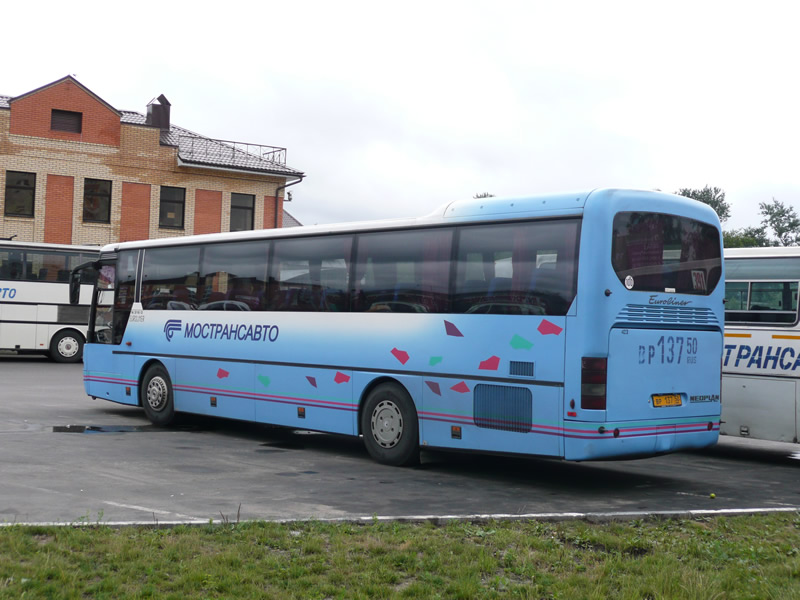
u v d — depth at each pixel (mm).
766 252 13852
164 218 42531
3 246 31297
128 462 11609
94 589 5812
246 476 10922
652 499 10297
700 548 7547
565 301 10352
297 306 13758
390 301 12375
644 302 10547
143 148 41906
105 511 8352
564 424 10219
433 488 10531
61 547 6656
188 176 42875
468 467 12375
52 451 12250
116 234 41344
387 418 12273
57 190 40188
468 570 6574
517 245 10969
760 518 9039
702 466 13562
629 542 7625
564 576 6590
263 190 44469
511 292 10930
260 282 14453
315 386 13352
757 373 13750
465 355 11328
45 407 18234
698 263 11250
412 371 11953
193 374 15523
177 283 16062
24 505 8500
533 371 10555
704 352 11273
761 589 6422
